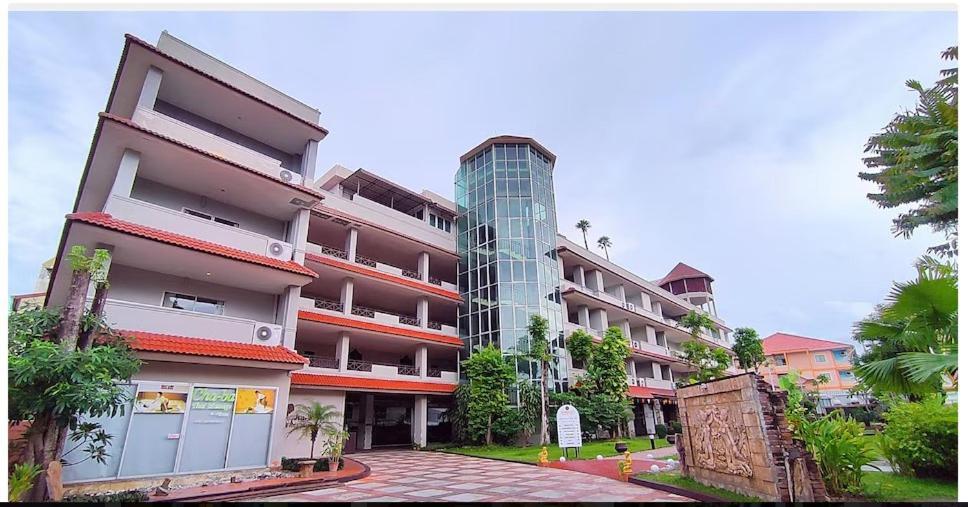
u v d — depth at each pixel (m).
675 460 14.85
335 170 25.61
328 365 20.20
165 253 13.29
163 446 11.31
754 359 33.16
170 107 16.34
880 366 8.16
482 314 25.62
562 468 13.91
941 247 10.29
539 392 22.36
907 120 11.17
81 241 12.21
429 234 27.03
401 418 24.75
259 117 17.28
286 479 11.66
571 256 29.38
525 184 28.36
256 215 17.52
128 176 13.30
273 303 16.80
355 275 21.64
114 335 10.42
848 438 8.47
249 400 13.06
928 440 9.25
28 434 8.46
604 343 24.78
